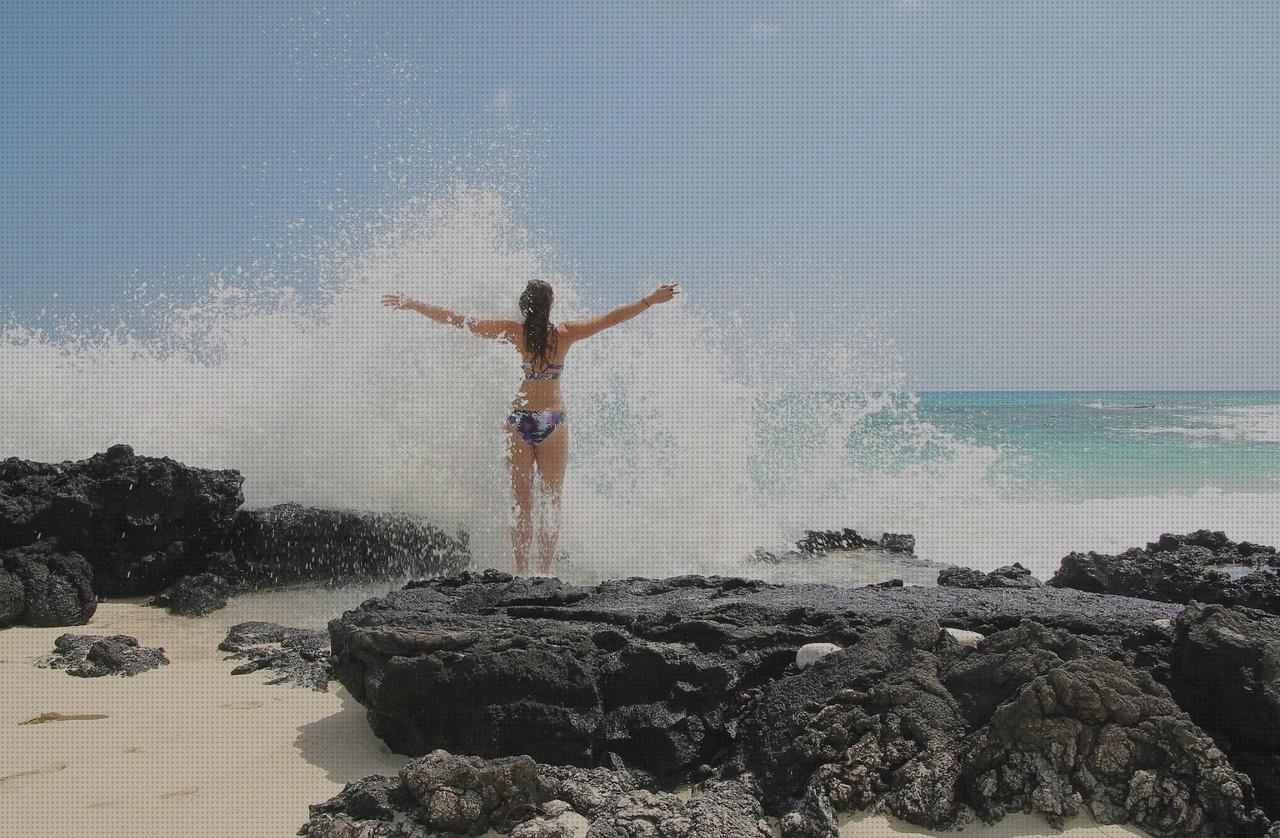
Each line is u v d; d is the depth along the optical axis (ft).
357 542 22.89
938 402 234.38
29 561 19.54
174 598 20.39
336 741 12.43
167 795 10.74
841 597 14.29
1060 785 9.93
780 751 10.91
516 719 11.55
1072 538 32.89
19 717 13.16
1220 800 9.61
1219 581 17.31
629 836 9.48
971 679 11.08
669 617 13.00
